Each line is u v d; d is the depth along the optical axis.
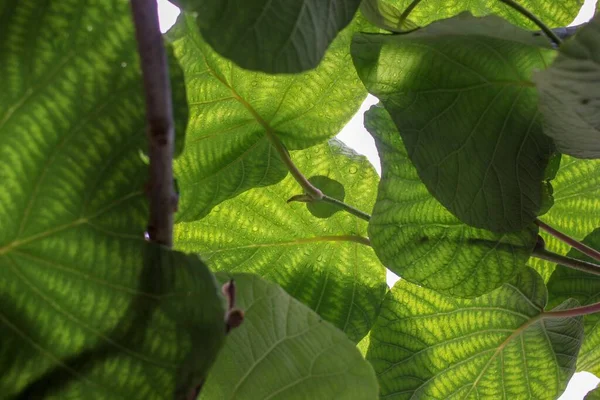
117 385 0.59
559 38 0.69
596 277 0.86
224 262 0.84
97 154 0.58
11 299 0.58
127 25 0.57
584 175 0.86
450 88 0.73
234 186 0.80
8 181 0.57
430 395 0.84
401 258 0.78
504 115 0.74
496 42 0.71
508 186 0.75
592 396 0.89
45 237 0.58
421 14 0.79
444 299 0.83
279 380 0.66
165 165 0.57
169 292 0.58
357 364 0.64
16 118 0.57
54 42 0.57
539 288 0.82
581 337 0.83
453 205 0.73
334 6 0.63
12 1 0.56
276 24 0.60
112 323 0.59
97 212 0.58
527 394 0.85
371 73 0.74
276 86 0.76
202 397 0.67
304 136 0.79
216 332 0.57
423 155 0.73
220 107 0.76
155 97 0.56
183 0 0.59
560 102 0.67
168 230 0.58
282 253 0.84
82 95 0.57
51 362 0.59
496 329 0.84
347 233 0.84
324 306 0.84
